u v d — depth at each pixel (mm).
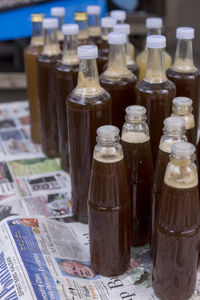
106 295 781
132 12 2814
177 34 1025
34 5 2184
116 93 995
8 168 1250
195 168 700
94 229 800
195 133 1012
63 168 1228
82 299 760
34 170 1240
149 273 843
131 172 845
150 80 927
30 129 1434
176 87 1046
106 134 736
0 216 1011
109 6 2730
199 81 1057
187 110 864
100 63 1179
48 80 1203
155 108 919
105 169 756
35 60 1273
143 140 828
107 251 805
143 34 2566
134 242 912
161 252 741
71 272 820
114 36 959
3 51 3107
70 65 1061
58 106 1129
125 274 840
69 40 1047
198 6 3645
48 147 1303
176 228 710
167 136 772
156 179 799
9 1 2186
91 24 1292
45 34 1181
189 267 742
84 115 903
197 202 711
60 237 920
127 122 833
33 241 875
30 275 774
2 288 756
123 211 786
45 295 743
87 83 901
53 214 1026
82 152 934
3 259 817
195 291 798
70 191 1133
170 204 706
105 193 768
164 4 3375
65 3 2152
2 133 1485
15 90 3094
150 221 873
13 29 2232
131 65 1129
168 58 1188
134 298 779
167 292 765
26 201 1082
